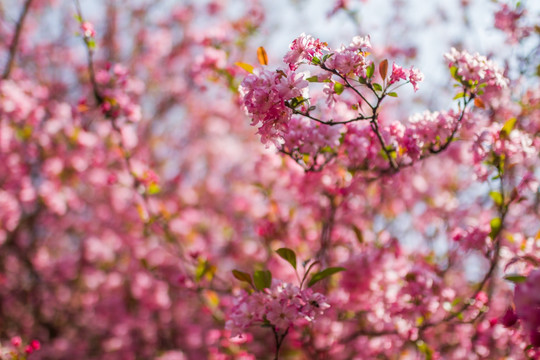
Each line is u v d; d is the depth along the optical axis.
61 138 6.50
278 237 5.34
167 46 9.05
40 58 8.46
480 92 2.98
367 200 5.39
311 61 2.45
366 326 4.66
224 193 9.21
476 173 3.45
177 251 4.86
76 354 7.99
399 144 3.32
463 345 4.71
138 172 4.88
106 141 6.64
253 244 7.37
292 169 4.69
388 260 4.49
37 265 8.30
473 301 3.69
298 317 2.37
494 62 3.00
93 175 6.91
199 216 8.44
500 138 3.23
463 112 3.05
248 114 2.58
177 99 8.92
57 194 6.86
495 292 4.70
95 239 8.24
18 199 6.73
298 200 5.00
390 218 5.95
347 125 3.43
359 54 2.49
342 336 4.87
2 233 6.84
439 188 6.27
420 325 3.93
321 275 2.57
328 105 2.71
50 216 8.13
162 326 8.09
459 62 2.93
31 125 6.04
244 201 7.72
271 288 2.48
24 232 8.18
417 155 3.21
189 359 7.63
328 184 4.48
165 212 5.05
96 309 8.33
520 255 3.18
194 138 9.74
